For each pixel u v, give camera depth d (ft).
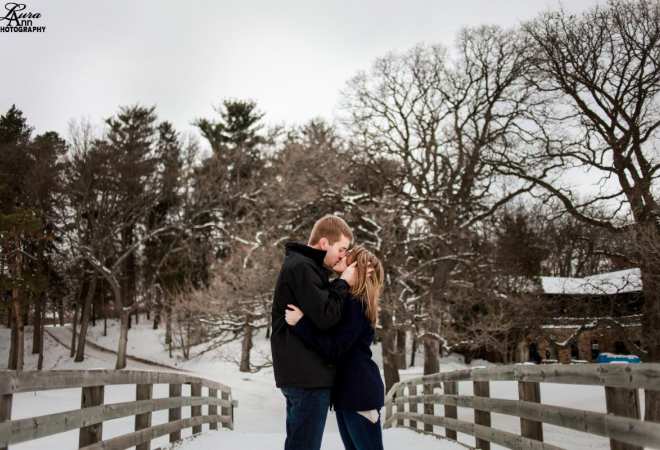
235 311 79.20
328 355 9.89
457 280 82.28
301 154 92.17
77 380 12.39
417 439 23.77
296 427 9.87
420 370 124.06
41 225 112.47
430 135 97.30
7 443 9.50
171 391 21.38
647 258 56.18
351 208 82.79
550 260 84.02
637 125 63.77
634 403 9.92
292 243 10.57
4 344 172.65
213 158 129.70
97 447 13.47
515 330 82.79
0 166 123.95
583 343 134.62
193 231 136.36
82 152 124.36
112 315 198.90
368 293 10.35
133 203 129.08
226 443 21.77
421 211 81.20
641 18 64.44
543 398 71.15
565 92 67.36
